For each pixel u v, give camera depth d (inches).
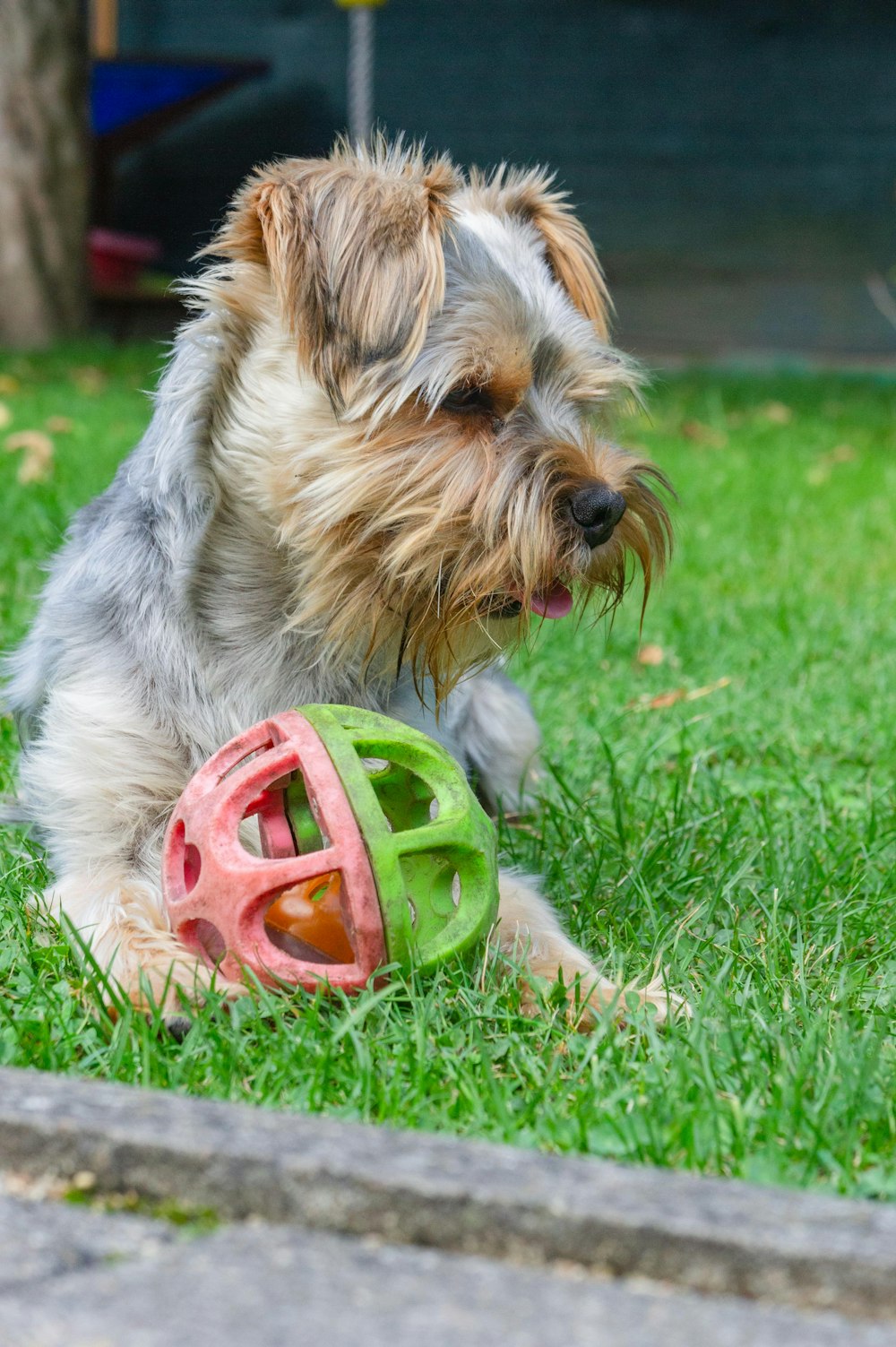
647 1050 122.1
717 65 979.3
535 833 190.4
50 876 157.8
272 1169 85.7
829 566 335.9
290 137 964.6
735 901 163.8
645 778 206.1
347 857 120.0
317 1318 76.1
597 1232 82.0
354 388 142.7
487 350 148.3
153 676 149.1
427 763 128.6
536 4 968.9
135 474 159.9
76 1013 125.9
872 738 226.7
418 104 976.3
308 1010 119.7
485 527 144.8
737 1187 86.3
